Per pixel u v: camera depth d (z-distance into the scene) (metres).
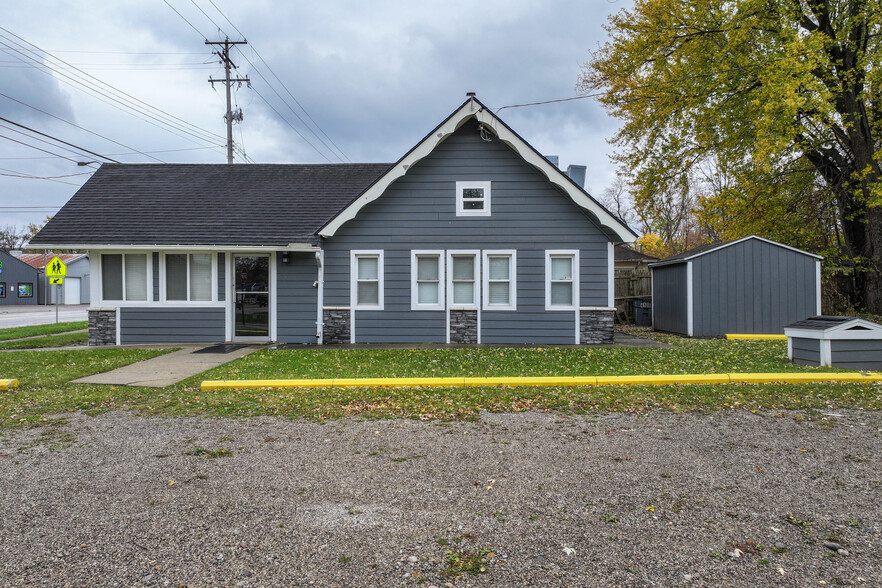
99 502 3.69
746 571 2.78
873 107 17.19
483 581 2.70
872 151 17.17
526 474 4.20
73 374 8.73
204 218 13.93
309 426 5.63
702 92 18.31
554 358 10.39
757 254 14.97
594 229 13.27
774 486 3.92
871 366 8.71
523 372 8.72
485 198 13.43
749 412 6.10
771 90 14.86
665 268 16.61
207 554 2.98
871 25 16.02
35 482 4.06
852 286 19.03
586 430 5.42
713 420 5.77
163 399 6.89
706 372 8.44
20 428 5.58
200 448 4.88
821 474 4.16
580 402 6.59
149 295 13.44
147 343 13.40
